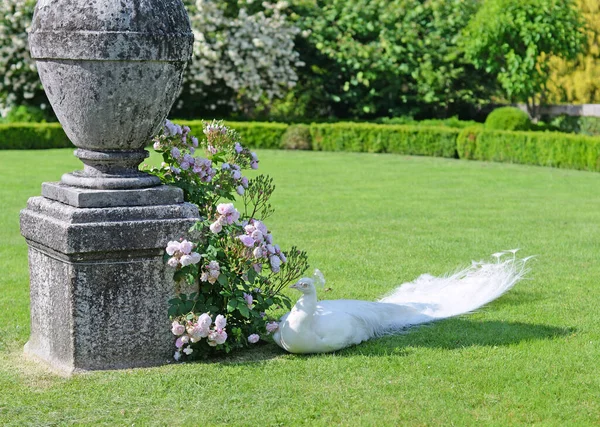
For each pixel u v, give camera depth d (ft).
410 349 16.30
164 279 15.24
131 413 13.17
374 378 14.73
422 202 37.78
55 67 14.79
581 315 19.06
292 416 13.05
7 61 67.00
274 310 19.51
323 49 71.67
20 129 60.85
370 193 40.68
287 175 47.83
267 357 15.93
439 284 20.26
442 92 72.43
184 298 15.40
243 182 17.58
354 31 73.72
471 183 45.34
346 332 16.08
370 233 29.60
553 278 22.75
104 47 14.43
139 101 14.98
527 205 37.14
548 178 48.16
